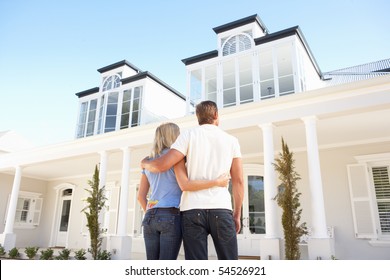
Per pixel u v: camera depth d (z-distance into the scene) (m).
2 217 15.91
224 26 12.61
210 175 2.02
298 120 7.79
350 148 10.24
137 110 14.68
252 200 11.45
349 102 7.14
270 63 11.41
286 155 7.37
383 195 9.54
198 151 2.07
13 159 13.78
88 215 9.71
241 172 2.15
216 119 2.30
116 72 16.19
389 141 9.69
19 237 16.38
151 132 10.23
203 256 1.88
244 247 11.01
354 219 9.55
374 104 6.86
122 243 9.65
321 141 10.28
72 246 15.83
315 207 7.02
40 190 17.72
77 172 16.14
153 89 15.31
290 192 7.09
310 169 7.25
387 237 9.16
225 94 11.92
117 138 10.86
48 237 16.95
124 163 10.46
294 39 10.93
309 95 7.51
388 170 9.64
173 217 2.11
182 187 1.99
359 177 9.77
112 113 15.37
